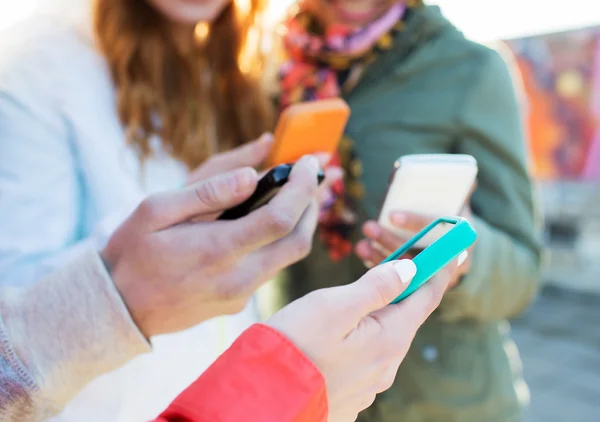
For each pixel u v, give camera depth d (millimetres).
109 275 718
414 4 1357
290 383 520
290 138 912
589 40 5969
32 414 700
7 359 673
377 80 1309
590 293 6297
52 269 868
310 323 555
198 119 1273
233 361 524
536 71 6387
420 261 608
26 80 978
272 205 689
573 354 4848
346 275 1300
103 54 1139
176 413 512
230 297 734
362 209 1278
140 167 1098
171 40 1283
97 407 965
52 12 1107
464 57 1275
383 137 1290
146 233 699
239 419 500
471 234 611
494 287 1171
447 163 871
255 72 1429
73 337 699
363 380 590
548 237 7375
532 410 3883
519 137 1295
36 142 963
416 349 1271
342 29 1349
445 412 1268
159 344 1040
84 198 1057
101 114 1080
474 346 1295
